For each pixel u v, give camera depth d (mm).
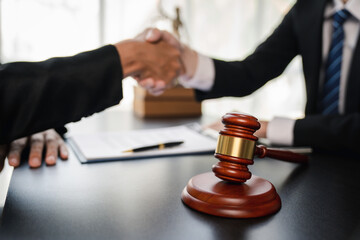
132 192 501
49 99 546
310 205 462
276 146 898
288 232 374
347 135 807
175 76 963
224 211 411
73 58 582
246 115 471
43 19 2691
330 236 366
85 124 1226
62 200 462
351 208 454
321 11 1070
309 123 860
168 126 1215
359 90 971
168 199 473
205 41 3500
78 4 2809
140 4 2994
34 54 2689
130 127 1173
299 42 1146
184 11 3262
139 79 867
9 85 518
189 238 354
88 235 358
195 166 661
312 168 678
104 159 688
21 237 352
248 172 466
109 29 2939
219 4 3510
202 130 1063
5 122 530
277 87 3918
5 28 2570
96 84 581
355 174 639
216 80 1099
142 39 881
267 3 3729
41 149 694
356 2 1024
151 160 703
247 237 359
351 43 1066
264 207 421
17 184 527
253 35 3707
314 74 1085
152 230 372
